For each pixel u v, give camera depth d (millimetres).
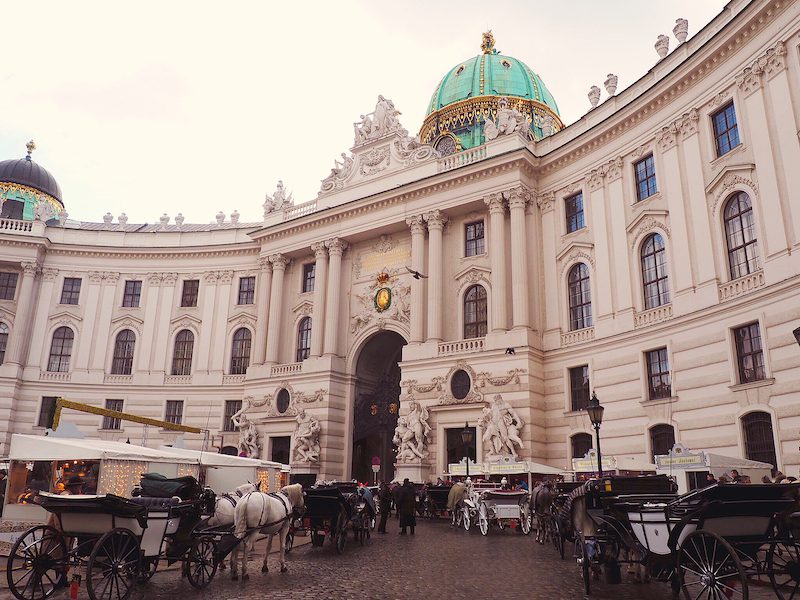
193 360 50188
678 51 30781
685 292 28297
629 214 32250
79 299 52062
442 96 53781
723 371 25828
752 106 26016
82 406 28250
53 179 62438
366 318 43156
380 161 44812
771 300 23984
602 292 32875
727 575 9969
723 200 27078
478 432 34188
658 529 11422
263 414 44875
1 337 50531
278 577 14438
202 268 52250
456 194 39531
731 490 10297
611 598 11875
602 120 34438
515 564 15977
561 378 34031
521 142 37969
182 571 14242
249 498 14617
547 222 37031
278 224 47531
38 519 18469
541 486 21141
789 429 22672
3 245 51219
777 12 25078
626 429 30141
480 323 38219
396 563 16375
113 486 19672
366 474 44219
